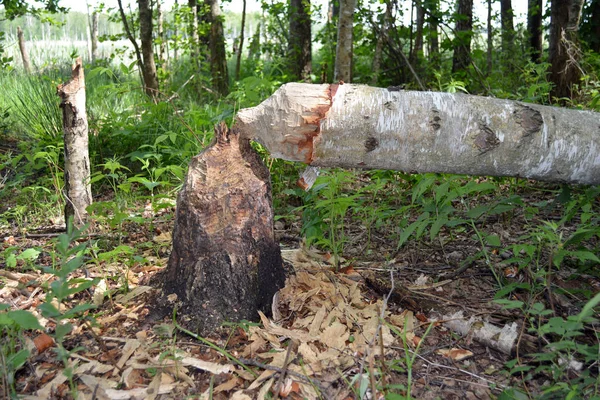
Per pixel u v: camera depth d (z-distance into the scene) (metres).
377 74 8.65
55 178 4.27
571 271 3.05
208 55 11.74
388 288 2.83
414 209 4.09
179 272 2.60
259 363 2.23
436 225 2.75
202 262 2.54
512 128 2.58
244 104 5.21
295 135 2.50
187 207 2.57
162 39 11.59
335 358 2.28
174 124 5.57
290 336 2.40
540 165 2.66
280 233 3.85
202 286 2.53
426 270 3.20
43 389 2.07
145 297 2.73
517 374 2.22
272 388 2.12
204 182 2.57
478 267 3.21
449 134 2.53
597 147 2.66
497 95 6.37
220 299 2.52
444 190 2.79
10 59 9.41
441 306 2.72
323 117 2.46
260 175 2.68
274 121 2.52
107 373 2.20
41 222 4.25
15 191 4.97
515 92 6.98
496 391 2.13
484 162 2.62
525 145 2.59
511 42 10.92
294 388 2.12
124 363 2.24
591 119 2.72
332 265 3.21
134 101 7.87
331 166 2.65
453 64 9.81
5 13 10.50
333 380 2.17
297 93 2.49
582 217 2.66
